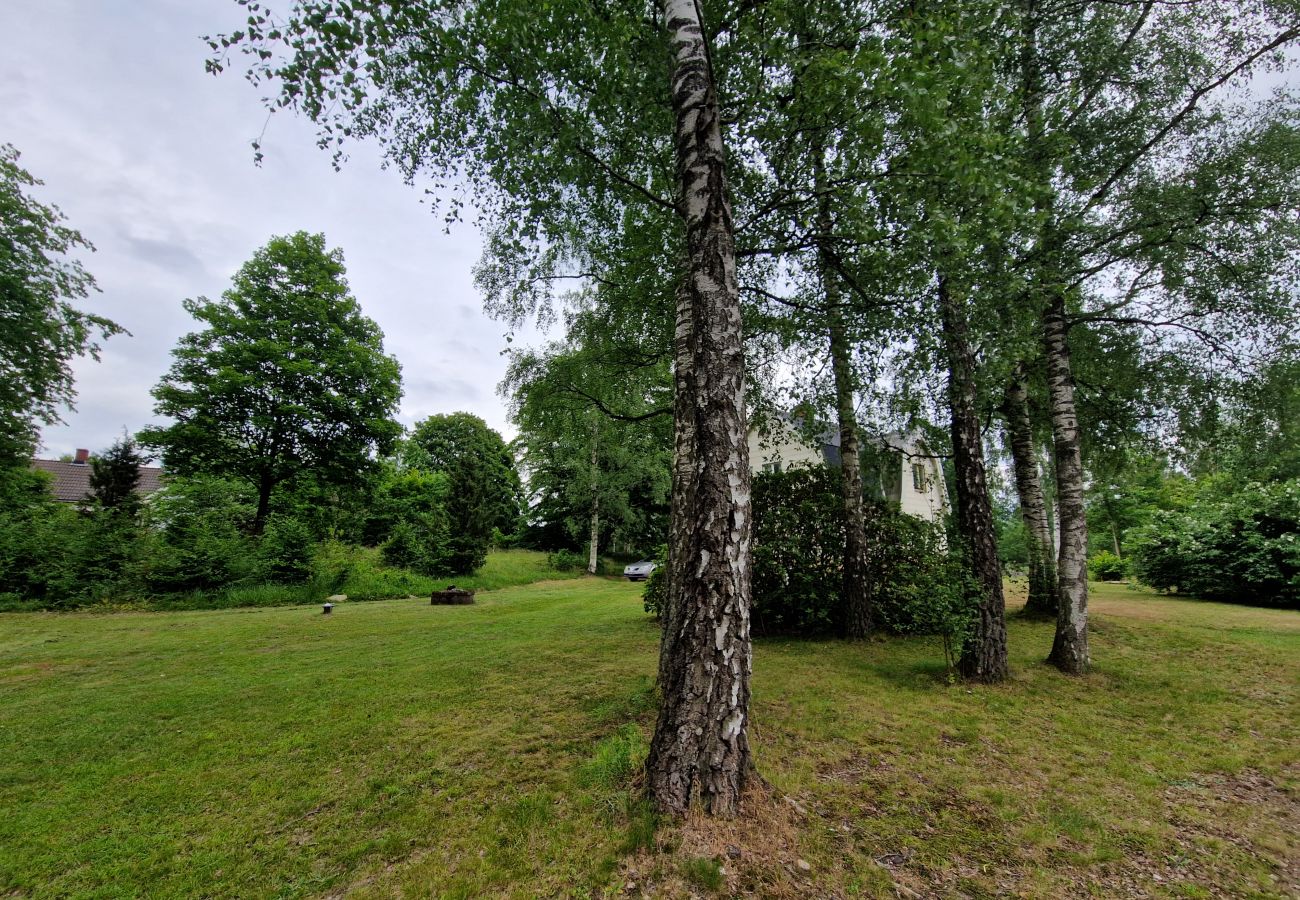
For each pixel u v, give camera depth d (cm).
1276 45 580
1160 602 1140
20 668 696
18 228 1359
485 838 285
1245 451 816
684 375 575
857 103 467
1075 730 437
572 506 2808
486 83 491
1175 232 633
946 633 586
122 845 287
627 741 394
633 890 243
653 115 550
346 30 396
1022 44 611
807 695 523
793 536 843
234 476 1736
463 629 952
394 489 2945
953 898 242
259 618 1134
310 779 359
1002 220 468
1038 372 916
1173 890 249
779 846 273
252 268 1781
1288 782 352
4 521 1370
